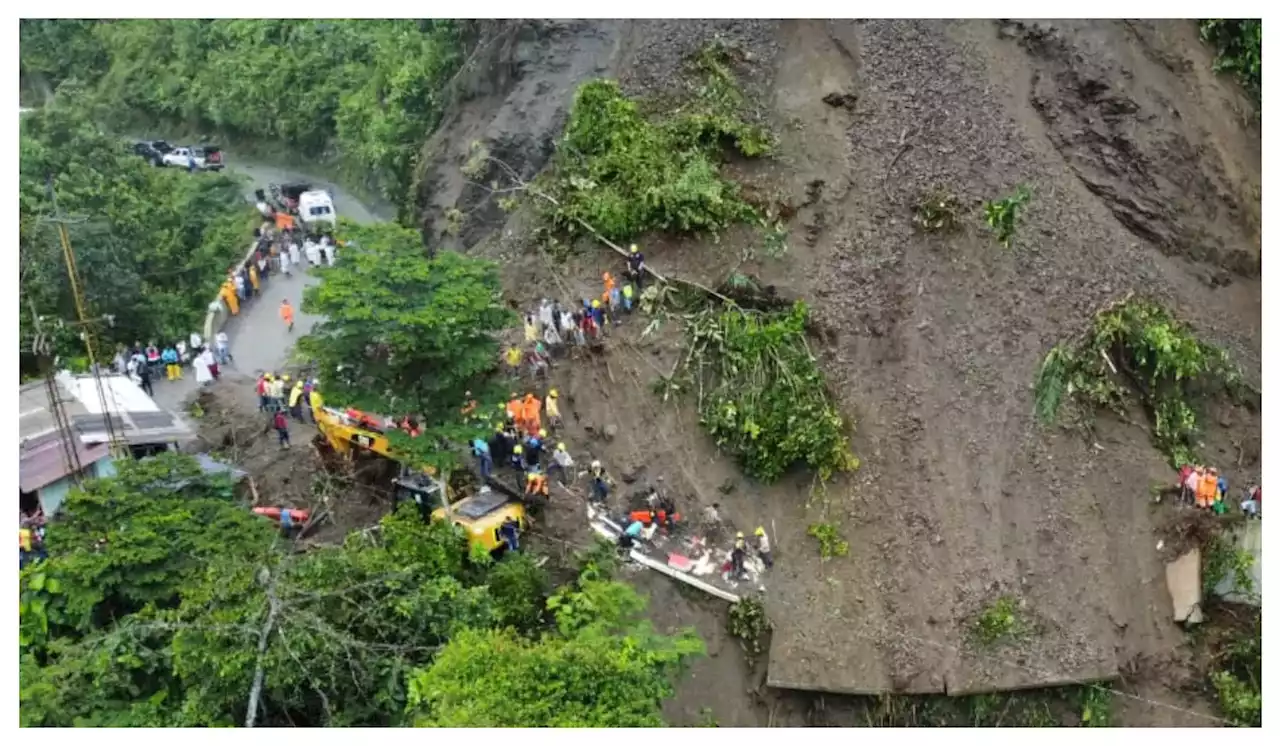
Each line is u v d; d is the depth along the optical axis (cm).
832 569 2472
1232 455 2747
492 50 3728
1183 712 2344
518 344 2886
